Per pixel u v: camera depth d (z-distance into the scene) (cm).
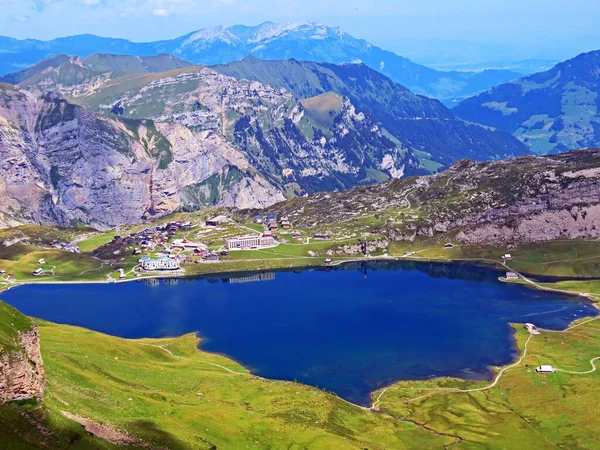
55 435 16862
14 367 17275
